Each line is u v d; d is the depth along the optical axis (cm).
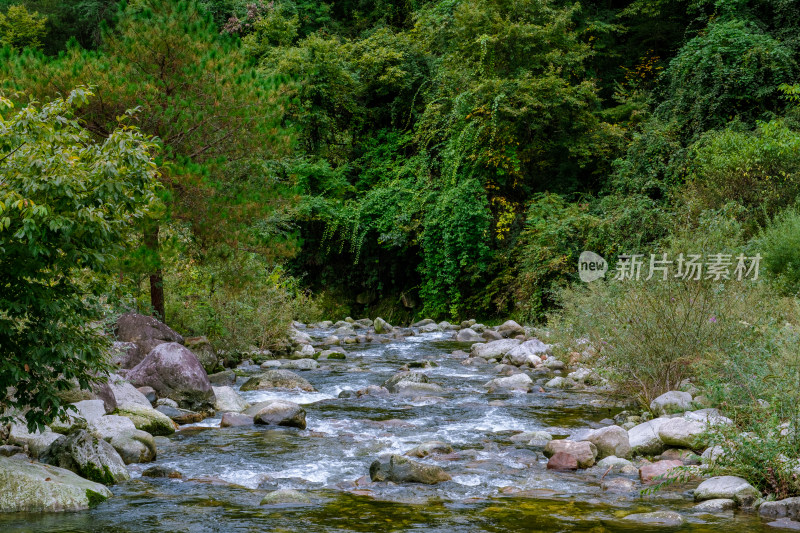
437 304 2009
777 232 1074
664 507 457
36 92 927
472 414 792
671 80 1938
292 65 2195
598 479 532
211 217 1008
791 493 458
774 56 1698
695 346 744
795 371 535
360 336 1633
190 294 1282
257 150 1088
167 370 814
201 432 701
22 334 458
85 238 457
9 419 484
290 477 540
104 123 995
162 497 481
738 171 1338
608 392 900
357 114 2381
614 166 1856
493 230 1955
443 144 2077
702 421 582
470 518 434
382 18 2641
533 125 1858
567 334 1169
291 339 1441
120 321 978
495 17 1912
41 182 428
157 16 1041
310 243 2259
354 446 641
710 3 2073
